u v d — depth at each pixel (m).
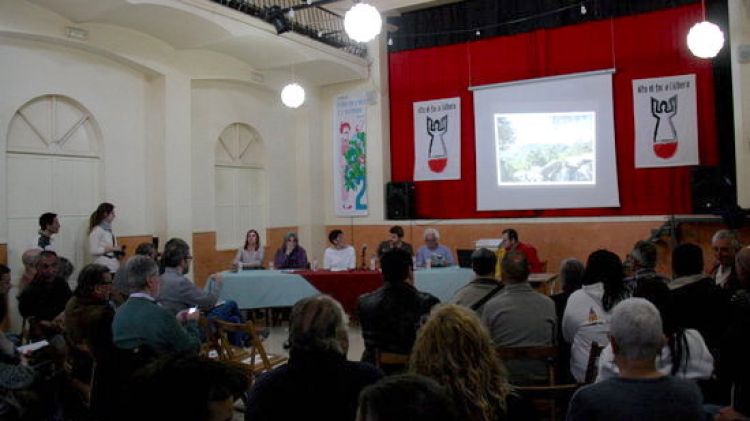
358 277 6.62
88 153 7.38
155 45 7.87
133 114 7.87
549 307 3.22
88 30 7.07
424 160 10.09
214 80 8.91
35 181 6.84
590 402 1.87
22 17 6.45
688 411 1.82
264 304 6.66
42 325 4.58
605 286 3.24
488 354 1.93
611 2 8.84
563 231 8.95
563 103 9.09
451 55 9.90
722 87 8.36
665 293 2.58
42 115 6.92
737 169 7.94
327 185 10.75
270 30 8.14
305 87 10.36
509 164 9.45
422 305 3.32
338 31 9.48
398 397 0.98
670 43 8.44
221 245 9.20
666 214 8.52
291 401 2.05
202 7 7.18
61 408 3.47
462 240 9.60
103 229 6.87
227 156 9.34
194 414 1.20
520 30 9.45
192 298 4.45
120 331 3.13
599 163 8.91
